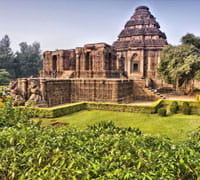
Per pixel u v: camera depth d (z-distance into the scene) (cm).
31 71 7856
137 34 4600
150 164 278
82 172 262
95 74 2728
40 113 1495
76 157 299
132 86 2480
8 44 7894
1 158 317
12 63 7125
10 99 643
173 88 3447
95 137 419
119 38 5025
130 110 1711
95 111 1762
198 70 2530
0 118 544
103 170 272
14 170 298
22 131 398
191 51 2777
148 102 2303
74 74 2912
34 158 312
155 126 1214
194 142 382
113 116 1537
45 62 3284
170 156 304
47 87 1856
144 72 4475
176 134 1027
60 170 273
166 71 3038
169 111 1764
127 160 296
